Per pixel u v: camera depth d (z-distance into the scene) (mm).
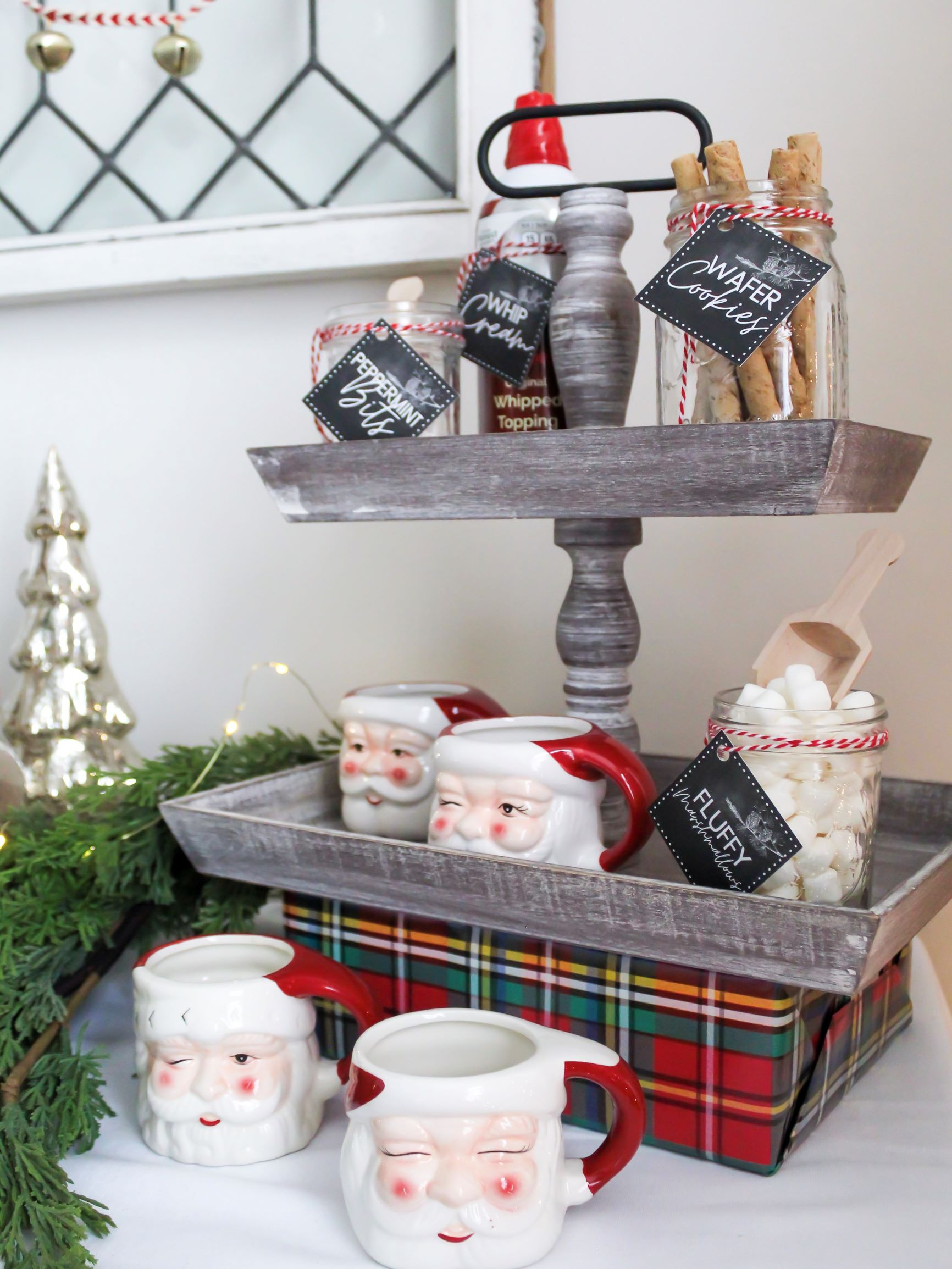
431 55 883
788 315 524
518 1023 511
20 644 856
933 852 665
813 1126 557
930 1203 496
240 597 1000
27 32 979
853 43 801
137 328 1000
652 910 514
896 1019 644
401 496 605
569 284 632
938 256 793
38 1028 608
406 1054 516
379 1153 466
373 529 955
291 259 906
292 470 637
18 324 1036
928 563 811
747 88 828
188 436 996
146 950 729
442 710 696
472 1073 515
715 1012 524
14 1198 494
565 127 872
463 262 719
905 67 791
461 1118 453
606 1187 515
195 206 955
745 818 532
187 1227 492
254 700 1002
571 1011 565
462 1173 452
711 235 542
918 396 805
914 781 688
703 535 865
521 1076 459
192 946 605
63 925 657
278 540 982
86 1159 551
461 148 858
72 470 1035
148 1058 558
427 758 690
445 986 605
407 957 617
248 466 982
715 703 580
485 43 847
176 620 1021
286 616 987
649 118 850
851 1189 509
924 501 810
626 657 695
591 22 861
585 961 559
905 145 795
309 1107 565
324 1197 515
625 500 541
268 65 926
